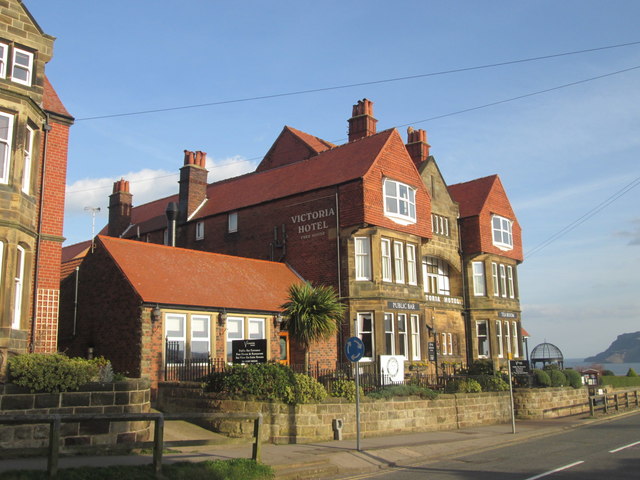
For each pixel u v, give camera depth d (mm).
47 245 18438
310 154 35406
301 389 17469
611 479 11586
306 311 21953
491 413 24891
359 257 28375
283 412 16938
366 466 13695
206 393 18203
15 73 16969
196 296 22641
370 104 34875
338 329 27328
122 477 9828
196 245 35062
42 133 18547
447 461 14875
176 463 11125
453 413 22625
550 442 18516
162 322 21156
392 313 28406
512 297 37938
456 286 36188
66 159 19469
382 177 29156
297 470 12516
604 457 14750
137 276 21953
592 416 27062
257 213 32312
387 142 29969
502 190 38844
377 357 24156
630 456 14820
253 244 32125
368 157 29484
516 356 37438
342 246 28375
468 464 14172
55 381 13117
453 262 35469
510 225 38531
